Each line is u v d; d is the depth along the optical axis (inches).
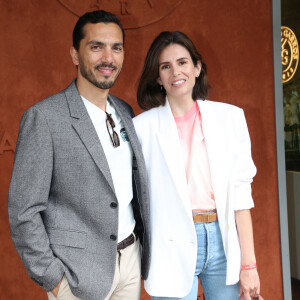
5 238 114.0
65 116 66.0
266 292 125.3
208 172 73.5
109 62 67.1
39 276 62.7
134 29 115.4
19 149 64.1
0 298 115.3
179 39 73.2
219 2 118.2
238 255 73.6
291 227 137.9
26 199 62.3
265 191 123.8
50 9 111.1
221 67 119.6
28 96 111.8
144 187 71.7
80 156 65.2
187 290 72.4
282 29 137.0
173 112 76.8
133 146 71.1
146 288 74.9
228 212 72.3
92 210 66.0
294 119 140.6
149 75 75.8
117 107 73.9
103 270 66.4
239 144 74.4
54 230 65.6
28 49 111.0
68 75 113.3
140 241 77.1
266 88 121.6
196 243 71.4
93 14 68.2
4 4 109.0
